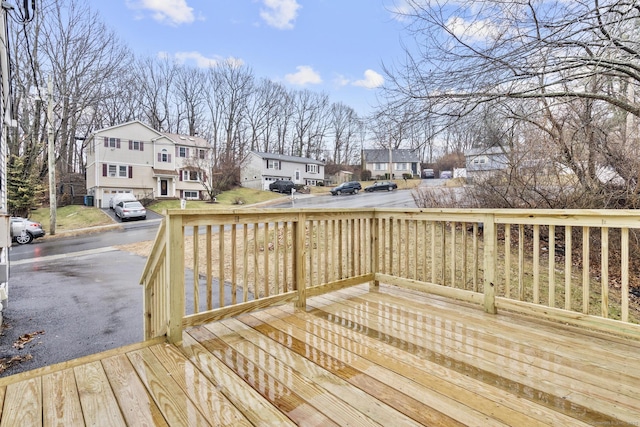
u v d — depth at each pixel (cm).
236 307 256
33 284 620
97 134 2088
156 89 3325
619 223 218
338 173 3784
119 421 145
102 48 2203
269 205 1930
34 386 172
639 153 555
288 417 148
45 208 2014
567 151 619
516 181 684
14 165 1720
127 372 187
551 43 415
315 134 4288
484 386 172
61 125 2116
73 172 2750
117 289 585
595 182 602
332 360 202
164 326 241
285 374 185
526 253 678
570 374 184
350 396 164
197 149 2555
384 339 233
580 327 255
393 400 160
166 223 224
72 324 423
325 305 310
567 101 518
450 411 151
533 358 204
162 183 2386
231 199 2402
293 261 299
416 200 938
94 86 2216
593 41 419
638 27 428
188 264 720
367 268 370
